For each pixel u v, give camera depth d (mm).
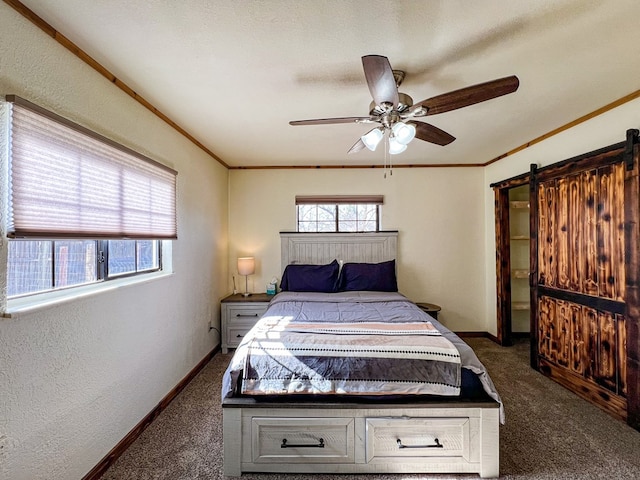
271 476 1684
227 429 1677
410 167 4074
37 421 1307
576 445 1904
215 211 3545
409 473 1690
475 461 1674
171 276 2484
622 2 1288
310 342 1842
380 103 1596
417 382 1690
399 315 2506
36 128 1290
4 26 1187
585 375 2461
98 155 1653
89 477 1580
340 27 1423
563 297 2691
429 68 1762
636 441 1937
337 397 1729
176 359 2566
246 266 3770
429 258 4074
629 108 2160
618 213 2191
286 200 4074
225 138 2949
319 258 4035
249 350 1790
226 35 1471
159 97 2102
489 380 1727
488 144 3244
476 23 1404
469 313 4074
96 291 1652
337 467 1685
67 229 1443
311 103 2209
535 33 1477
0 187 1169
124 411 1879
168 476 1665
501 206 3719
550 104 2283
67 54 1483
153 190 2199
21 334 1244
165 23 1380
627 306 2115
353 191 4074
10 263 1277
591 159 2385
